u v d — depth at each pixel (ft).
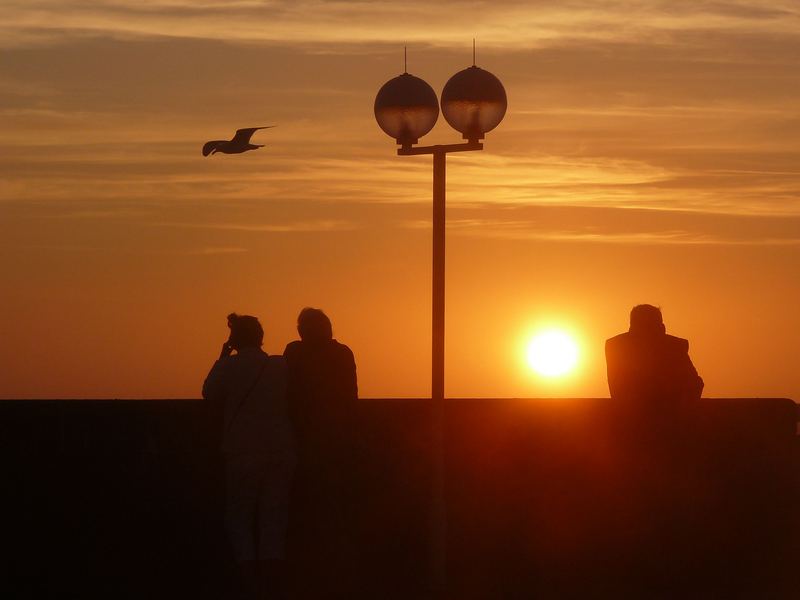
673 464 114.73
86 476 125.59
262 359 107.76
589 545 119.96
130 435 126.21
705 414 120.16
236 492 106.32
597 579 115.55
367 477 124.88
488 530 124.26
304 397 109.50
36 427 126.00
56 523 124.98
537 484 124.36
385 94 112.68
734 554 116.88
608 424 123.54
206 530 124.36
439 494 110.22
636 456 114.83
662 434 113.70
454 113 111.04
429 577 109.60
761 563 117.50
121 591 107.86
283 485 107.14
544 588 111.45
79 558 120.26
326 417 109.60
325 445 109.40
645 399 113.09
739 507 118.01
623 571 117.50
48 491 125.29
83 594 106.42
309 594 108.47
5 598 104.22
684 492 115.75
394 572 118.01
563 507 122.62
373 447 125.49
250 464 105.29
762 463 119.44
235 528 105.91
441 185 112.57
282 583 111.75
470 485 125.29
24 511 124.88
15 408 126.21
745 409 120.67
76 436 126.11
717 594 109.60
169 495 125.18
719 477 117.80
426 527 124.36
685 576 115.96
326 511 112.06
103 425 126.31
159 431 126.21
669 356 112.78
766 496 118.93
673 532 116.26
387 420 126.11
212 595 107.14
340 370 110.73
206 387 106.73
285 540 110.01
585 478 123.13
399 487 125.29
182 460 125.80
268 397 106.93
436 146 112.47
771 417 120.37
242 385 106.32
